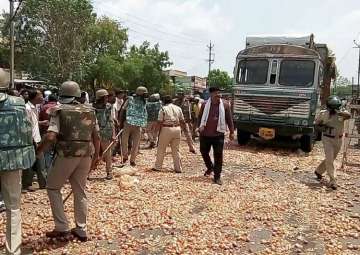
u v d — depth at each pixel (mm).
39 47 37969
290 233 6801
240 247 6152
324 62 18422
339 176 11703
